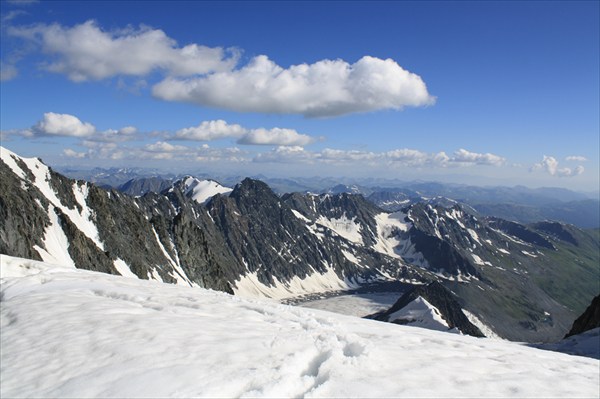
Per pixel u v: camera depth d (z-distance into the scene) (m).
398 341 19.28
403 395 11.64
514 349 21.69
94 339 14.54
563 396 13.17
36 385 11.32
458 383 13.21
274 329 17.47
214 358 13.03
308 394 11.20
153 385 10.99
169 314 18.95
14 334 15.48
